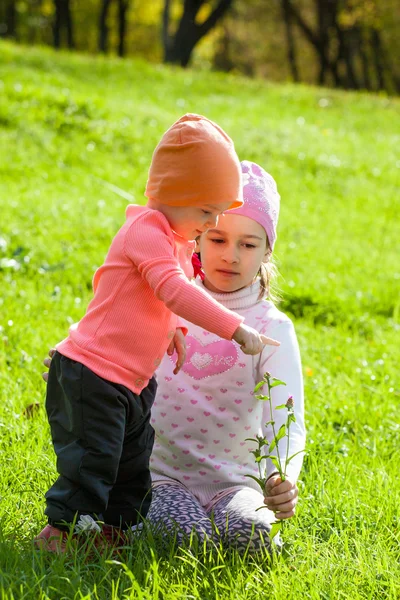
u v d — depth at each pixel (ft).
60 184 40.55
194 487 12.60
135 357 10.93
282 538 11.97
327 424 17.20
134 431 11.28
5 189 37.76
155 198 11.02
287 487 10.64
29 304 23.26
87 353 10.80
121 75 75.56
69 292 25.43
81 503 10.66
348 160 58.08
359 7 136.87
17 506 12.15
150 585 10.07
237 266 12.39
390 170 57.82
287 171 52.39
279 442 11.76
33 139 46.91
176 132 10.82
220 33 157.69
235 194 10.98
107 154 48.14
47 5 156.15
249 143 56.13
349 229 41.78
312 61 172.35
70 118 51.93
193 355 12.51
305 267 32.65
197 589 10.25
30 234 31.01
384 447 16.28
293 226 40.37
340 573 11.06
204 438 12.56
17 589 9.57
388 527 12.67
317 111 77.82
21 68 66.28
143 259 10.55
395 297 30.22
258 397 10.78
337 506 12.98
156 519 11.69
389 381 20.26
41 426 14.74
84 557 10.50
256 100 76.84
